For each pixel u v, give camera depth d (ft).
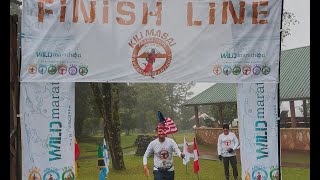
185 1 26.25
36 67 25.34
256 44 26.61
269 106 26.63
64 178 25.41
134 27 26.00
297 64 74.13
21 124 25.20
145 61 26.07
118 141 52.01
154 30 26.12
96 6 25.77
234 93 79.56
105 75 25.80
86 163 62.08
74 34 25.64
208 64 26.35
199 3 26.32
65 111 25.57
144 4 26.07
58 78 25.52
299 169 48.91
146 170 27.25
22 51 25.20
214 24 26.37
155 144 27.27
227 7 26.43
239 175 46.14
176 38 26.23
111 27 25.85
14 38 26.25
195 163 41.09
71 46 25.61
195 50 26.30
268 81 26.63
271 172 26.50
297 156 60.23
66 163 25.46
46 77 25.40
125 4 25.95
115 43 25.89
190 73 26.27
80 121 99.35
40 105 25.38
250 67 26.53
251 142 26.61
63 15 25.53
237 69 26.48
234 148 38.01
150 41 26.11
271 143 26.58
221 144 38.45
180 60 26.25
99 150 34.04
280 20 26.71
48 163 25.36
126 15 25.98
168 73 26.21
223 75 26.40
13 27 26.12
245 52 26.53
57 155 25.44
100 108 53.31
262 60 26.58
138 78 26.03
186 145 43.68
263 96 26.66
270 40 26.63
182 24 26.27
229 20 26.43
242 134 26.63
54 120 25.48
